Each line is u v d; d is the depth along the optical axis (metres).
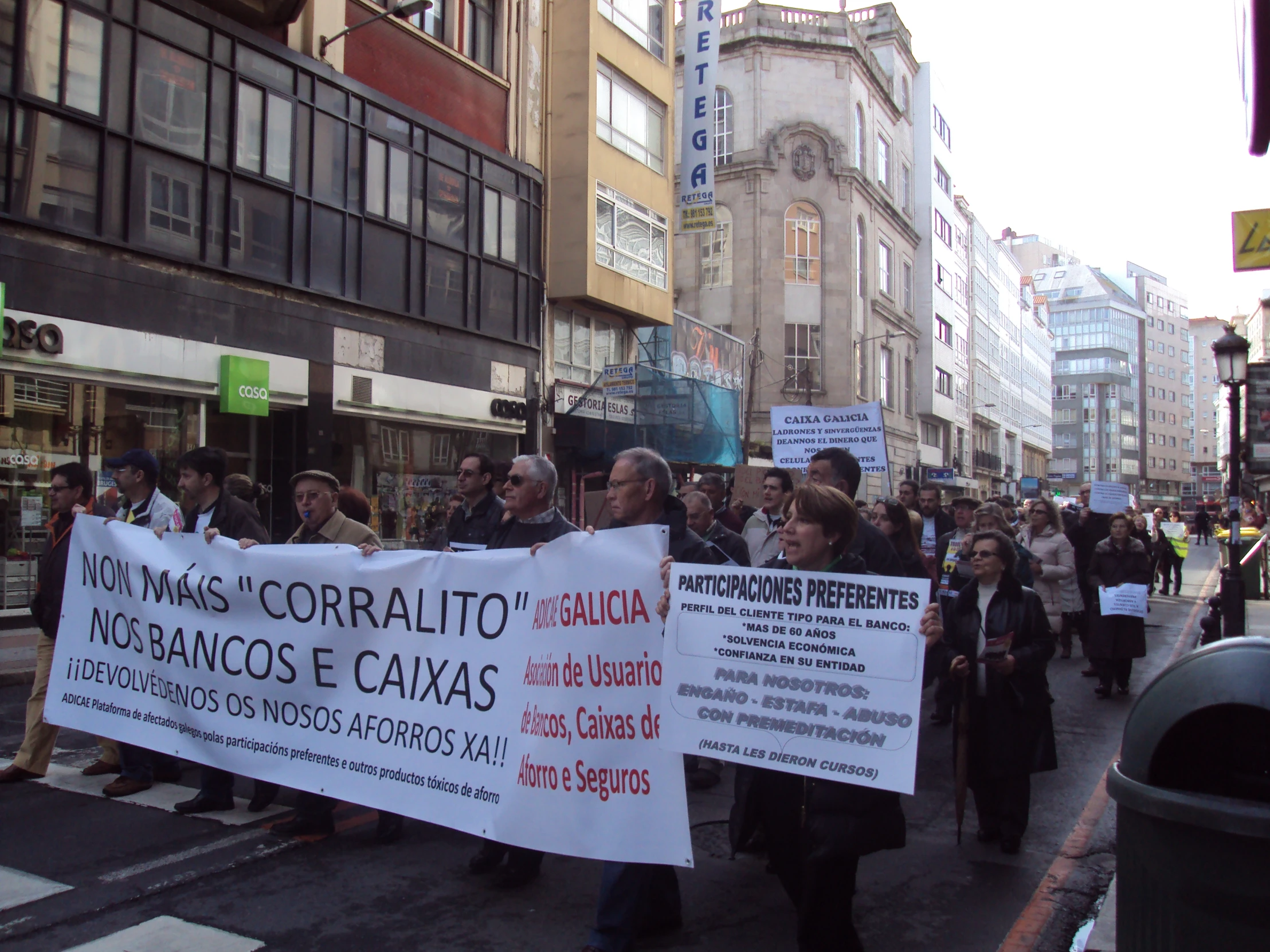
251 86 13.23
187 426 12.48
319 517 5.07
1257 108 3.04
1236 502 11.64
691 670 3.18
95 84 11.34
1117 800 2.52
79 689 5.15
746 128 36.62
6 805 5.15
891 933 3.81
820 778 2.96
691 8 22.47
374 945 3.55
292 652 4.44
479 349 17.11
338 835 4.79
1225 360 12.00
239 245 12.99
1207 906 2.28
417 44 16.09
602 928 3.30
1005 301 73.81
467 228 16.94
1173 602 19.12
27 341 10.52
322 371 14.10
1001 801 4.87
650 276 21.12
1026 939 3.76
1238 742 2.46
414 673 4.08
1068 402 123.44
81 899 3.93
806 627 3.02
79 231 11.10
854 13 46.78
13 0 10.57
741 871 4.39
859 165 39.16
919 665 2.87
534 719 3.64
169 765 5.69
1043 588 9.66
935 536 9.88
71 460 11.20
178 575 4.81
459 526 6.40
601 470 20.12
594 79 19.05
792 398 35.84
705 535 6.22
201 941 3.55
